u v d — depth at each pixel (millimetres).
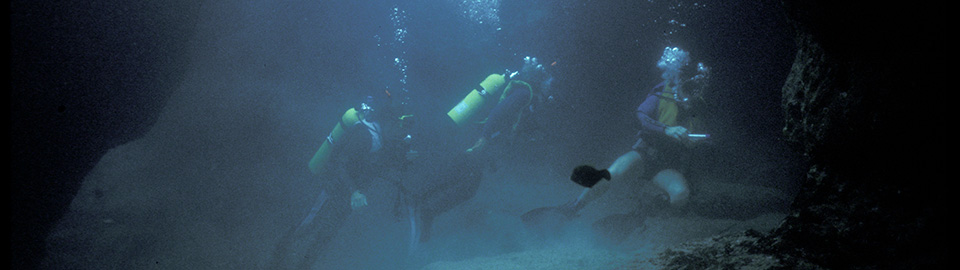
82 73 4895
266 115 8391
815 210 3088
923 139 2555
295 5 11734
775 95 13406
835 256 2902
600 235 5059
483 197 8391
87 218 5367
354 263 6617
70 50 4629
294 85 11641
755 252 3336
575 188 9344
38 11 4160
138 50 5422
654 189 5441
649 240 4961
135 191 5973
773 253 3221
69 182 5391
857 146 2842
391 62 14141
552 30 15680
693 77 4809
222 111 7789
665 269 3613
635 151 4898
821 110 3010
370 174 5668
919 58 2465
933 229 2537
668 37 14773
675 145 4766
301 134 8969
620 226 4996
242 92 8258
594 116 14750
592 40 15375
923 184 2600
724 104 13500
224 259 6348
